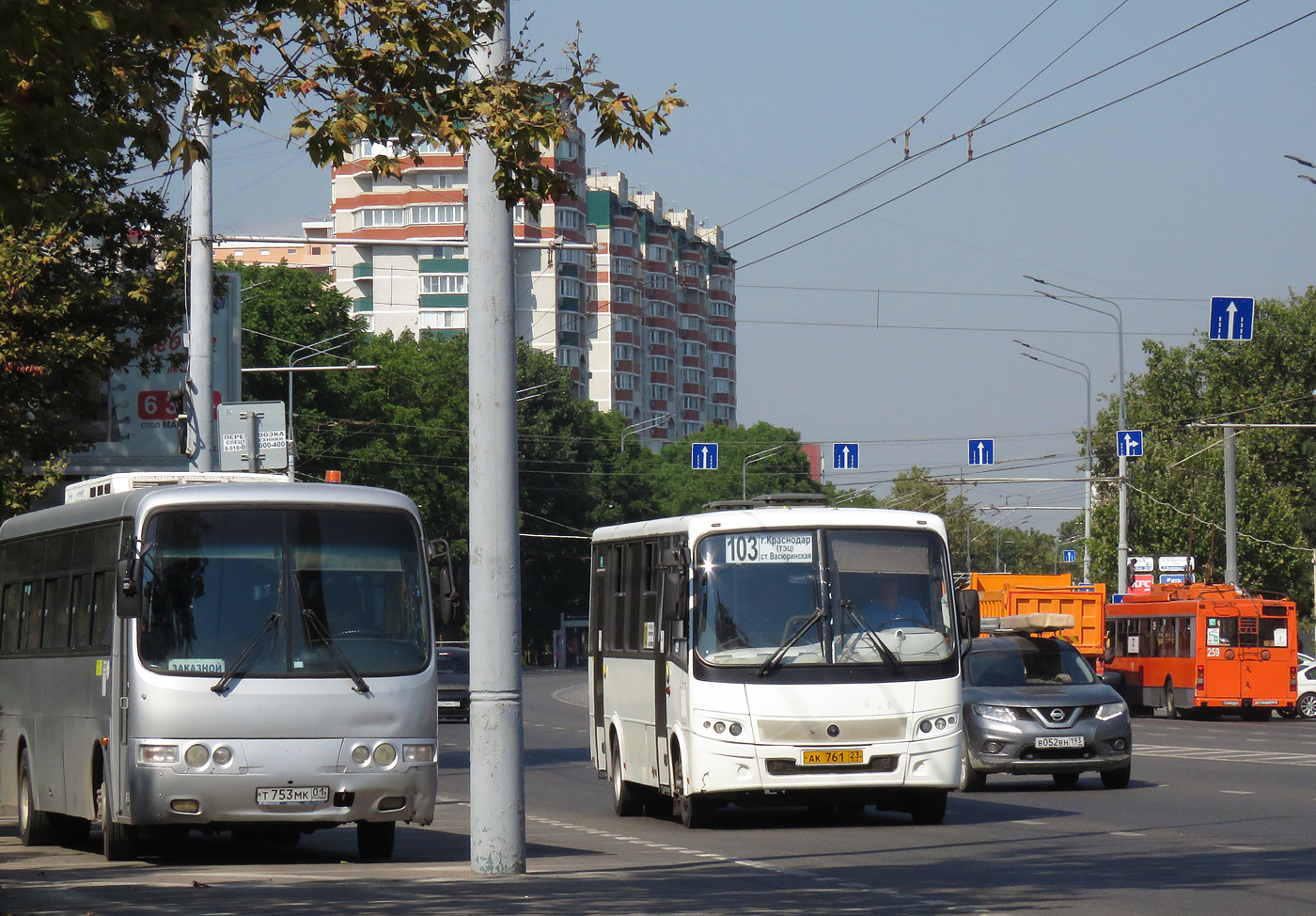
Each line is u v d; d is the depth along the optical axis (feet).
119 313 99.60
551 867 54.39
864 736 66.59
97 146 37.32
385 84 43.29
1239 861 52.85
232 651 56.34
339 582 57.88
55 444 99.45
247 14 42.14
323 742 56.18
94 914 43.32
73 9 33.32
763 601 67.87
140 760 55.36
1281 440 348.18
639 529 77.56
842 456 246.68
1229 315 156.56
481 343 52.03
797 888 47.60
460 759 123.95
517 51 46.65
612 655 81.25
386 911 42.96
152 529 57.06
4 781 72.43
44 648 67.00
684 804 69.77
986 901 43.96
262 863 58.34
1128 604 195.93
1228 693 178.60
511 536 51.98
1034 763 83.82
